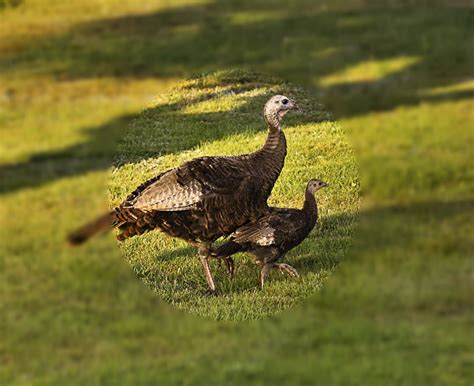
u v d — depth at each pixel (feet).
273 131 35.01
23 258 51.85
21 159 65.05
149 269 36.04
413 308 46.06
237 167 34.60
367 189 59.21
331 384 40.16
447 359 41.63
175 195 34.55
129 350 42.91
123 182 35.42
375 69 78.74
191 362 41.68
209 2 89.35
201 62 80.79
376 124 70.13
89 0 89.56
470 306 45.88
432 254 51.67
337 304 45.09
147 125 35.55
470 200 57.98
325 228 35.70
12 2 88.22
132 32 84.74
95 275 48.47
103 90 75.66
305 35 83.87
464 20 85.30
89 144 66.90
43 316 46.37
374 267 49.01
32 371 42.29
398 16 86.02
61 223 56.90
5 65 79.51
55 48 82.28
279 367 41.19
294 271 35.68
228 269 35.81
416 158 64.85
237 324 42.65
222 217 34.68
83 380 41.16
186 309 36.01
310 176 35.45
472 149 64.64
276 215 34.96
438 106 72.28
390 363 41.39
